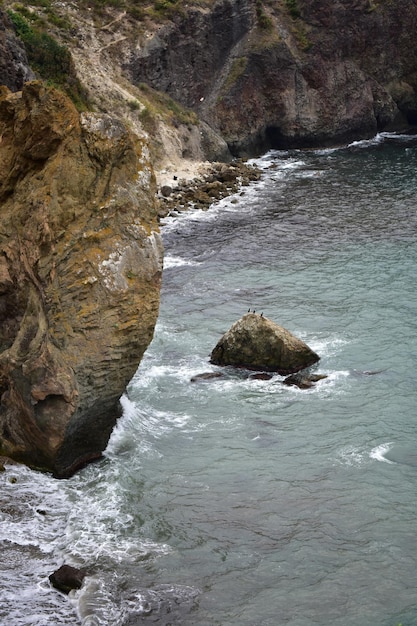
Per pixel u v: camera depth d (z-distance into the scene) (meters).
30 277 26.80
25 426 26.84
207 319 40.06
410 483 27.08
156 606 21.67
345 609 21.73
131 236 27.70
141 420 30.64
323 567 23.27
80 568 22.83
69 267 26.70
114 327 27.09
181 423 30.72
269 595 22.23
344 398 32.41
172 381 33.75
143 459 28.30
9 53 56.84
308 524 25.06
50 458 26.73
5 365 27.02
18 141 28.34
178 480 27.19
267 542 24.28
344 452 28.84
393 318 39.44
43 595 21.91
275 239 52.47
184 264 48.19
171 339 37.69
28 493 26.03
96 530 24.53
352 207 59.25
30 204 27.31
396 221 55.41
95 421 27.61
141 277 27.59
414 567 23.20
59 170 27.12
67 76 64.31
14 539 23.91
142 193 28.14
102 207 27.31
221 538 24.44
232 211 59.06
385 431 30.11
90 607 21.39
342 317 39.78
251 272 46.50
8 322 28.20
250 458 28.55
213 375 34.19
